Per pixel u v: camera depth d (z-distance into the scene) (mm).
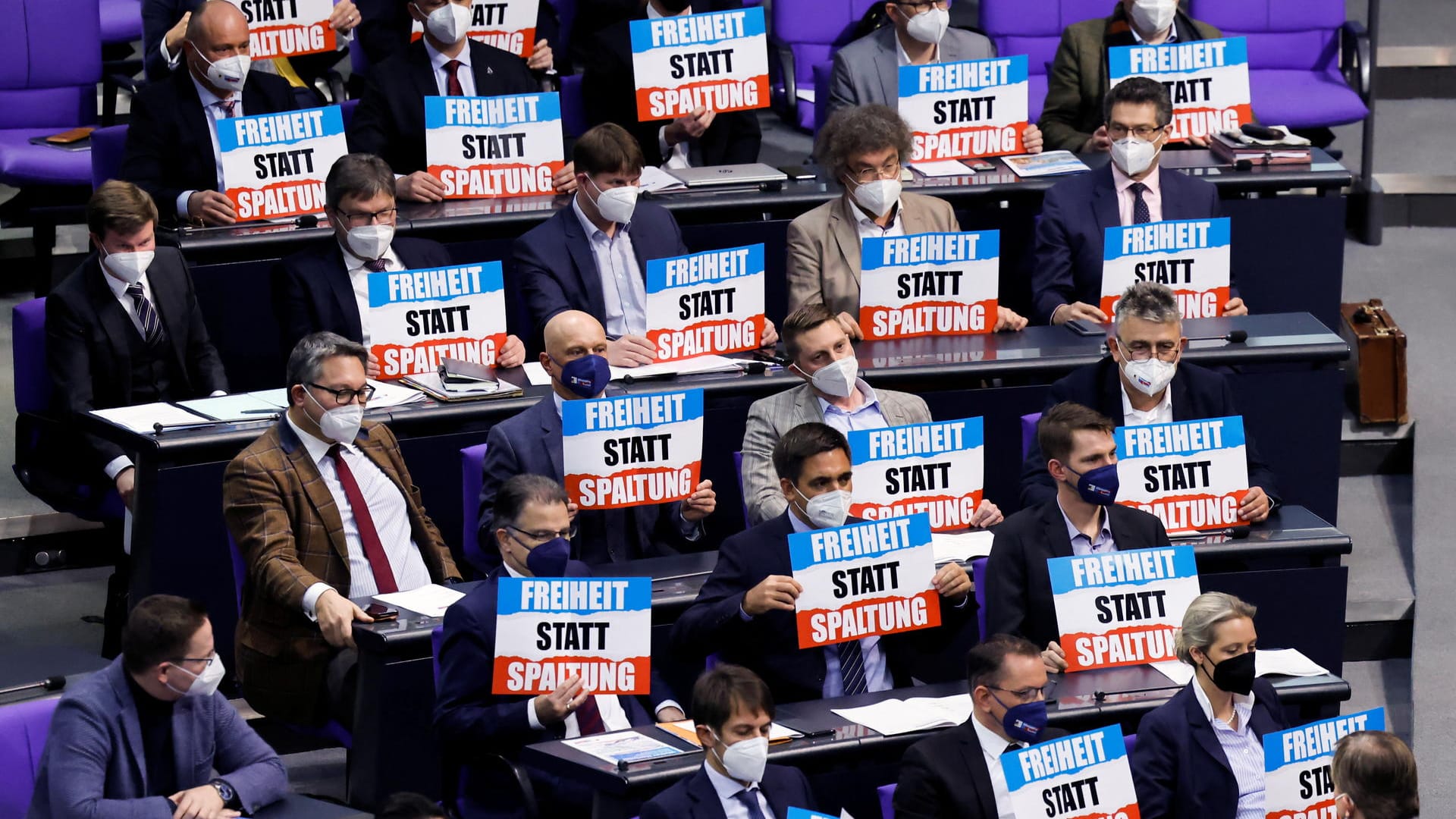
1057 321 18219
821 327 15719
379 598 14523
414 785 14000
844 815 12406
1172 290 18094
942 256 17609
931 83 19734
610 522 15672
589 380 15250
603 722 13891
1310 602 15656
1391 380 20078
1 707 12789
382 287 16719
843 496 14094
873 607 13992
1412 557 19000
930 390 17156
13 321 16875
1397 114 26016
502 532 13539
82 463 16562
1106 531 14891
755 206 19422
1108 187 18859
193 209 18188
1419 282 22922
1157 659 14320
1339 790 13117
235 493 14695
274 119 18266
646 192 19422
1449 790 16547
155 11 21734
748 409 16859
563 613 13242
